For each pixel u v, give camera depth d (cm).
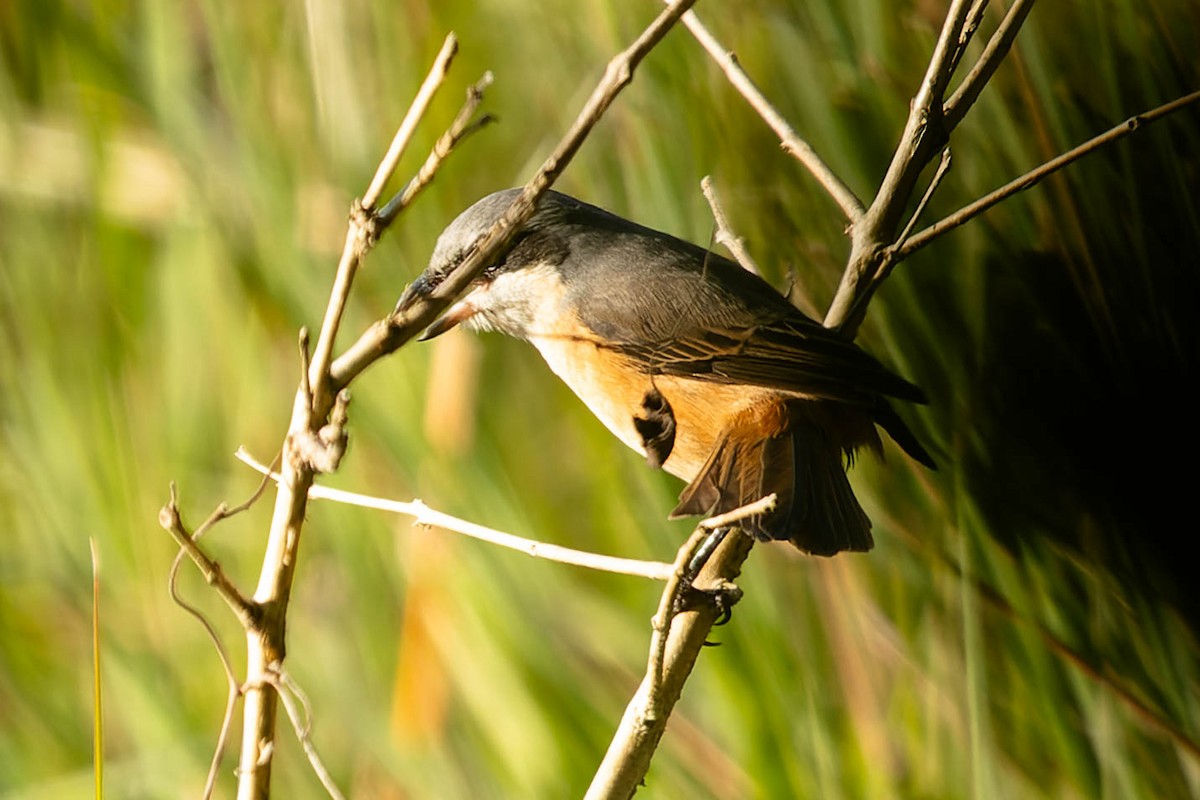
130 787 783
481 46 789
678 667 518
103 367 824
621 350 654
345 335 752
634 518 709
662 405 627
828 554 540
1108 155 559
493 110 789
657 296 645
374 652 744
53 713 823
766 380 595
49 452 822
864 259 566
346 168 763
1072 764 571
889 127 609
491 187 790
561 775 702
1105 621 562
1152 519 549
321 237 766
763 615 626
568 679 718
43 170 843
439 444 727
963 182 592
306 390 438
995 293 571
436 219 761
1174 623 552
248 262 792
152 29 839
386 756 730
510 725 706
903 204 563
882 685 617
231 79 790
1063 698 573
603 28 753
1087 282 558
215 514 440
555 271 686
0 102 842
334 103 768
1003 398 567
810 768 614
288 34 788
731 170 637
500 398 823
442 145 421
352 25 771
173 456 811
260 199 775
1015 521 564
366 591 748
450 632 714
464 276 433
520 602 718
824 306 637
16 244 845
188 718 784
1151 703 559
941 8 614
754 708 623
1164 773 565
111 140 838
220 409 814
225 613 793
